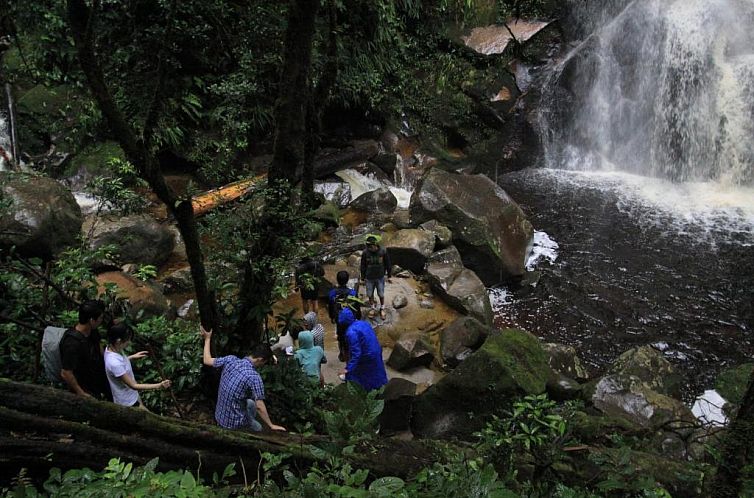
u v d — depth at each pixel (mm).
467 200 12227
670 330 10508
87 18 4469
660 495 4160
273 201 5746
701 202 15008
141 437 3971
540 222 14172
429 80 17156
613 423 6727
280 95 5488
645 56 17047
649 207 14812
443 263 11336
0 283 5840
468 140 17000
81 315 5016
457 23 17312
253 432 4551
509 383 7215
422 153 16641
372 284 9906
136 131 8531
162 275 10930
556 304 11273
